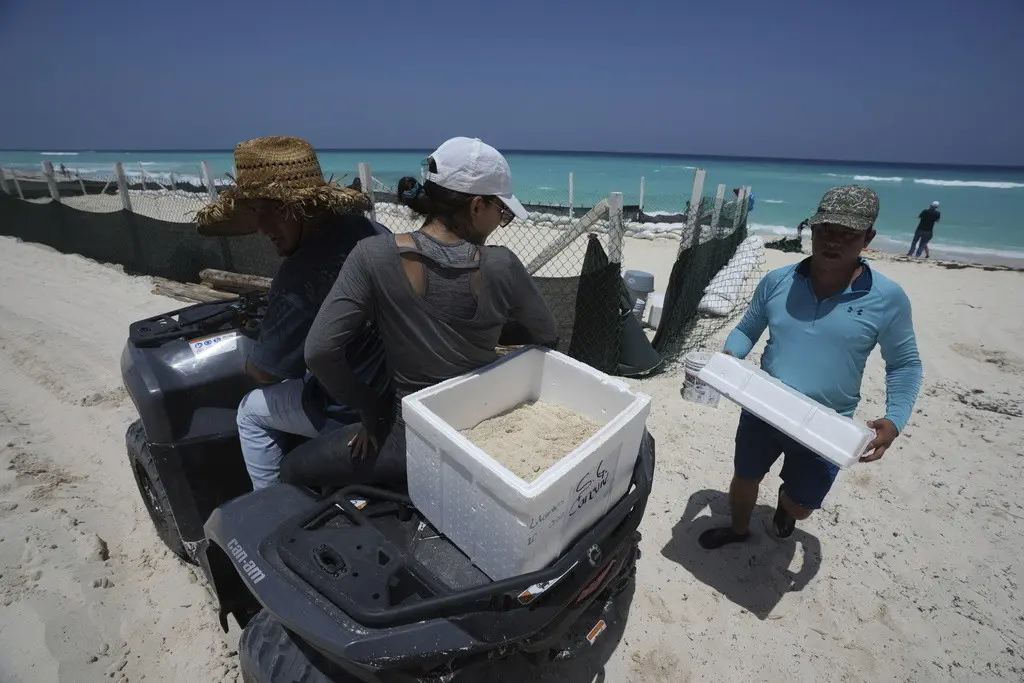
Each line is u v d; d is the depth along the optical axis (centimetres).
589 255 470
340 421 209
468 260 150
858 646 260
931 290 883
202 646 243
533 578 146
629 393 172
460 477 148
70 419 424
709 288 730
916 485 374
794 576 299
